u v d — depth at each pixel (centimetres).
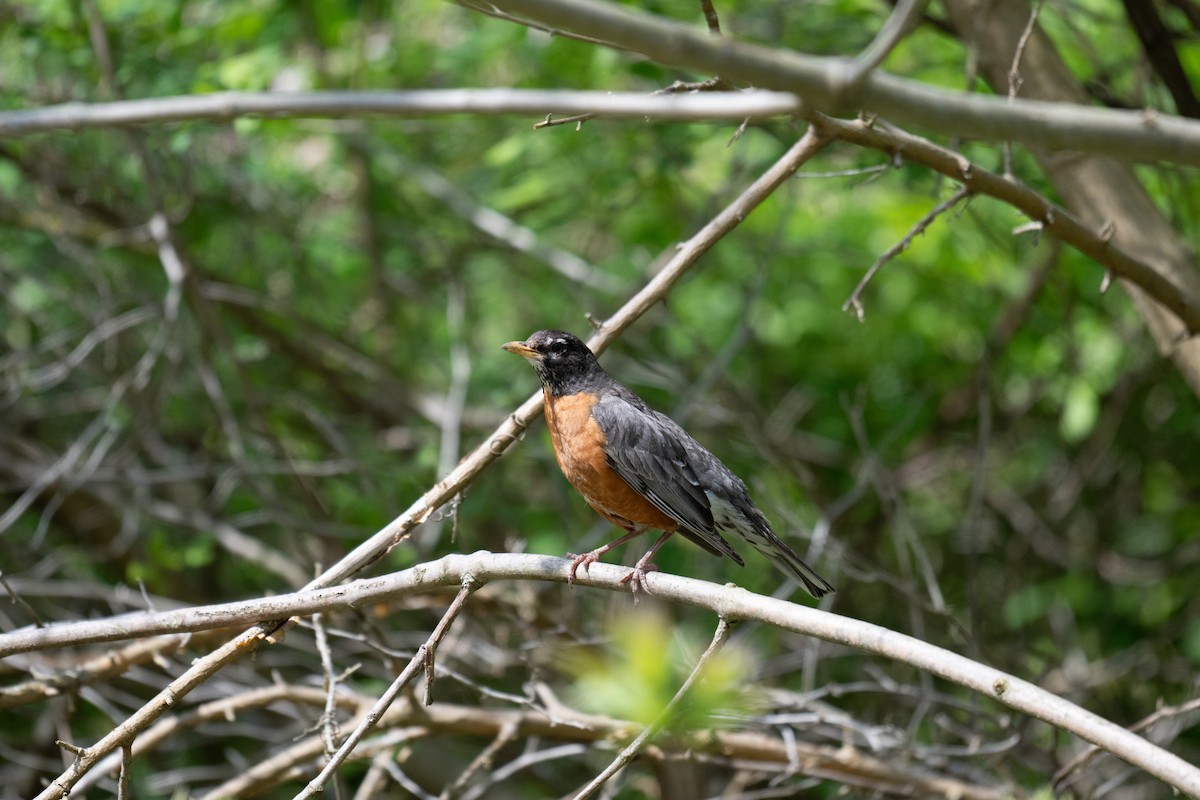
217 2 1334
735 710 802
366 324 1658
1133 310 1398
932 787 948
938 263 1448
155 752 1242
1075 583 1412
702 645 1154
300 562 1340
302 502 1446
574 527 1395
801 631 573
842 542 1188
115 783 1078
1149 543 1509
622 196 1462
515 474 1531
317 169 1647
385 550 723
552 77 1379
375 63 1408
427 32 1616
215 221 1502
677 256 767
